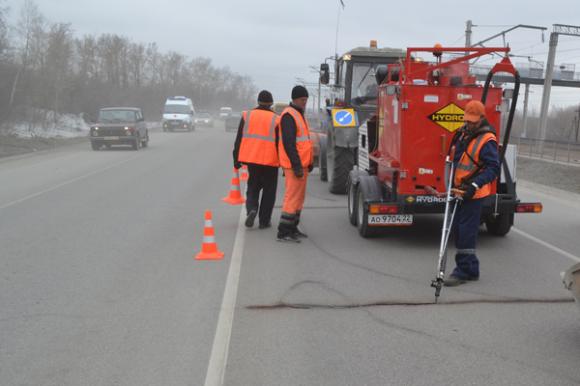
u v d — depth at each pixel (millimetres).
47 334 4469
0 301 5227
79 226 8469
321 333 4465
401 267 6328
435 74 7879
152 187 12672
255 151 7867
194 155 21484
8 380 3734
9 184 13172
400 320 4742
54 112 39438
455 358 4031
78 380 3725
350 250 7090
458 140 5785
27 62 34125
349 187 8820
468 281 5793
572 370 3857
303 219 9070
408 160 6941
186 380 3713
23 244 7367
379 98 8211
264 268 6270
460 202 5699
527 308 5039
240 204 10453
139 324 4660
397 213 7016
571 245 7422
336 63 12867
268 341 4309
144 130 25891
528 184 14609
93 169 16469
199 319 4762
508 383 3670
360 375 3773
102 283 5750
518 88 6551
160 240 7602
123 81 76188
